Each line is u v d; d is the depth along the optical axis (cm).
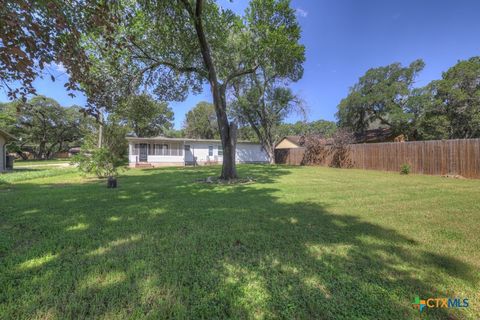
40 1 207
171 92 1038
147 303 178
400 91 2009
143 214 437
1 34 190
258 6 917
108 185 771
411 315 170
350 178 1030
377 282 211
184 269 231
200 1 717
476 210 470
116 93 636
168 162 2169
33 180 1001
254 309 174
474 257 263
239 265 240
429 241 310
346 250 280
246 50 1000
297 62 1059
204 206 500
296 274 224
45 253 267
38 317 162
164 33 671
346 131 1788
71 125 3622
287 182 895
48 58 241
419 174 1212
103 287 198
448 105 1905
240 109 2056
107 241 304
